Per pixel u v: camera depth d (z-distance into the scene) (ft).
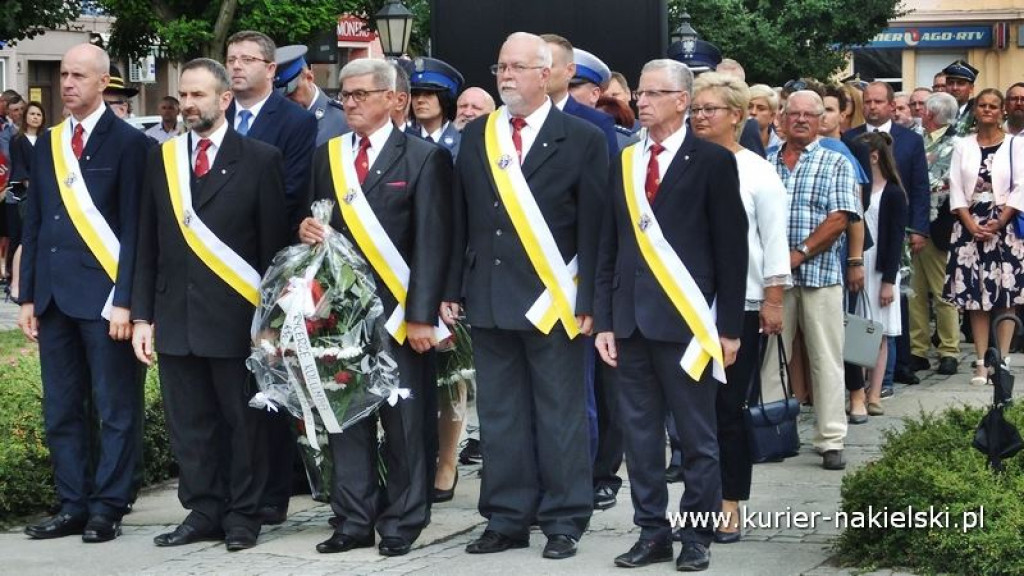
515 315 32.24
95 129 34.58
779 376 40.73
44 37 140.56
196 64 33.32
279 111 36.73
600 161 32.55
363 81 32.81
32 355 50.34
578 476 32.83
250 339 33.32
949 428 35.04
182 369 33.65
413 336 32.60
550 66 32.65
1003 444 31.24
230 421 33.60
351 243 32.76
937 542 29.73
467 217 33.09
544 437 32.68
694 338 30.58
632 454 31.58
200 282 33.19
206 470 34.01
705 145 30.83
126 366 34.65
